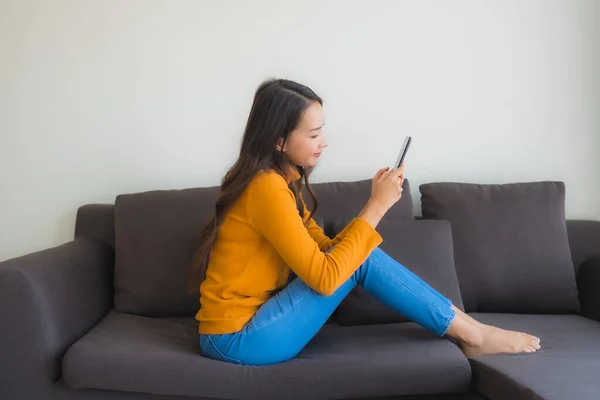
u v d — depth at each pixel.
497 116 2.19
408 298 1.49
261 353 1.42
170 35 2.14
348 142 2.19
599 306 1.80
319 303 1.46
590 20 2.16
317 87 2.16
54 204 2.20
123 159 2.18
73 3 2.12
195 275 1.66
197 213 1.91
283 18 2.14
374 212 1.49
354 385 1.38
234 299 1.46
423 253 1.81
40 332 1.46
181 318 1.84
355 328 1.70
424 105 2.18
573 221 2.10
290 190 1.47
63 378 1.45
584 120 2.19
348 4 2.14
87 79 2.15
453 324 1.48
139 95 2.16
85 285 1.75
